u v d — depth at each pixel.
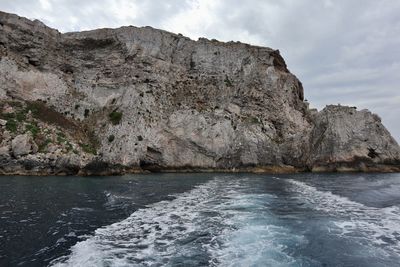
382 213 17.16
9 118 41.50
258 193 25.39
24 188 26.09
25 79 48.78
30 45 52.47
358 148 52.28
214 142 53.97
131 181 34.56
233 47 67.38
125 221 15.48
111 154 45.84
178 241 12.14
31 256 10.34
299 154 54.59
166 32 64.25
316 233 13.09
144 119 51.31
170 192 26.03
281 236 12.67
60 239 12.29
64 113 50.78
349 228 13.94
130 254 10.59
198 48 65.12
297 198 22.64
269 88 64.19
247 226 14.33
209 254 10.60
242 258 10.17
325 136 53.50
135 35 60.19
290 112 64.50
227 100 60.19
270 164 54.38
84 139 46.81
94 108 52.81
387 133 55.19
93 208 18.56
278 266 9.48
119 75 56.50
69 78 55.31
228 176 43.78
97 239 12.37
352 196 23.72
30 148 38.19
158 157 51.03
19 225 14.23
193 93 59.97
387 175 44.75
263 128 58.00
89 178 36.34
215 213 17.36
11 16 52.31
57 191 24.88
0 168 37.06
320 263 9.74
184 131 53.41
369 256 10.39
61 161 38.53
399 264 9.72
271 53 70.38
